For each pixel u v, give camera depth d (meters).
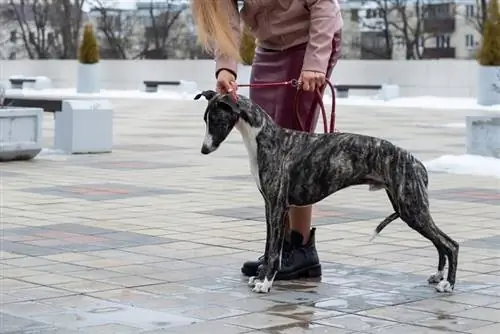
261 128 6.75
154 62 45.25
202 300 6.55
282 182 6.73
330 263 7.90
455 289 6.92
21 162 15.88
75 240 8.88
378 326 5.86
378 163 6.64
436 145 19.28
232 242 8.84
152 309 6.28
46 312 6.19
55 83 47.56
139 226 9.72
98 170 14.91
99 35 67.06
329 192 6.73
